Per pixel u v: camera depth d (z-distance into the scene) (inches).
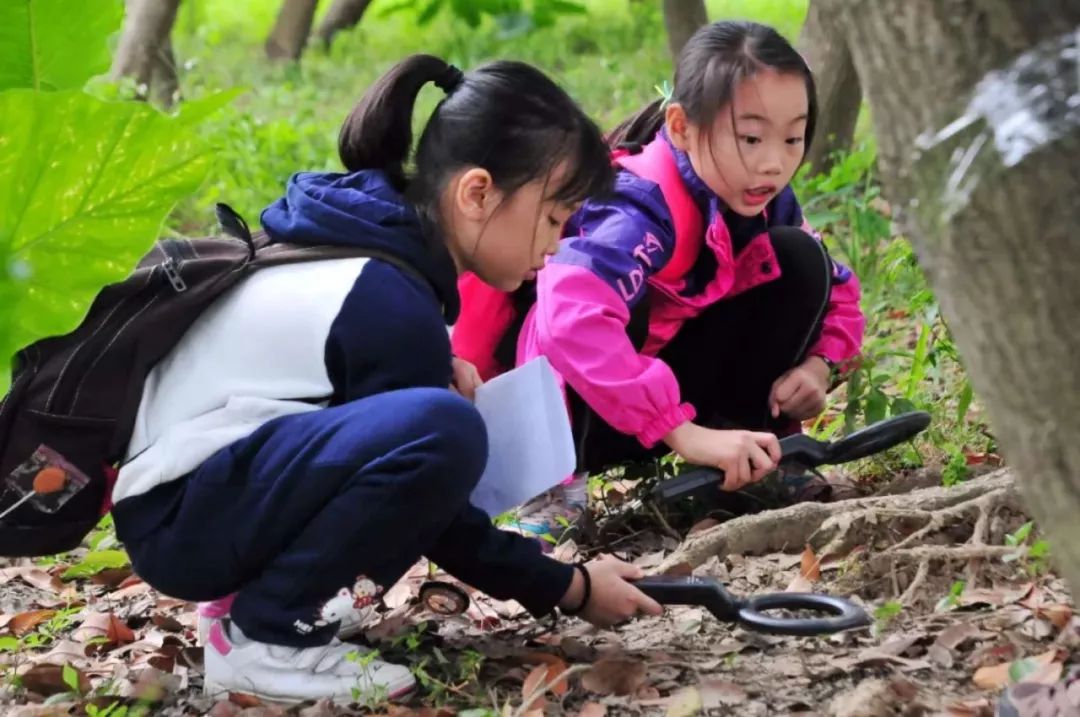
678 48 306.2
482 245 122.4
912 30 79.9
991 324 80.1
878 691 111.7
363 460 112.3
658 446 159.6
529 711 113.3
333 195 120.7
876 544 146.5
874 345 203.6
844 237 266.2
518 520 157.8
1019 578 135.9
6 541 119.5
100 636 142.6
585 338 144.6
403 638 126.2
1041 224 77.0
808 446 150.6
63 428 117.4
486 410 128.3
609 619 124.1
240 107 423.8
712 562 147.6
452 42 537.6
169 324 118.8
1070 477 79.5
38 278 95.7
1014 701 102.3
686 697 114.7
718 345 167.3
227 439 116.6
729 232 159.9
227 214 120.2
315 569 114.7
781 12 618.5
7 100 88.1
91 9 103.3
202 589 120.3
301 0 509.0
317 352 116.6
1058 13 77.3
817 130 276.4
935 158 80.1
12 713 126.1
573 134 120.5
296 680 117.4
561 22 593.3
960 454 163.3
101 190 93.6
